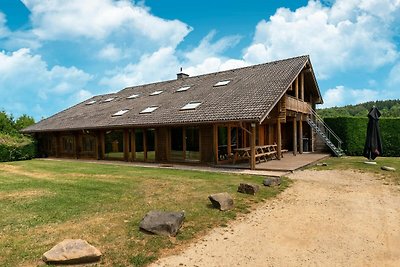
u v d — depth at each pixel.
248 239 6.05
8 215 7.40
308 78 22.81
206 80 21.97
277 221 7.08
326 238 6.12
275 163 15.95
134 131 19.48
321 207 8.17
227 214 7.43
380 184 10.89
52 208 7.95
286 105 18.14
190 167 15.62
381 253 5.47
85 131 21.97
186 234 6.20
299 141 22.41
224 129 17.64
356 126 21.08
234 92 17.00
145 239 5.88
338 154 20.08
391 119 20.11
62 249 5.02
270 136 22.45
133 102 22.86
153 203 8.30
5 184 11.39
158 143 18.39
